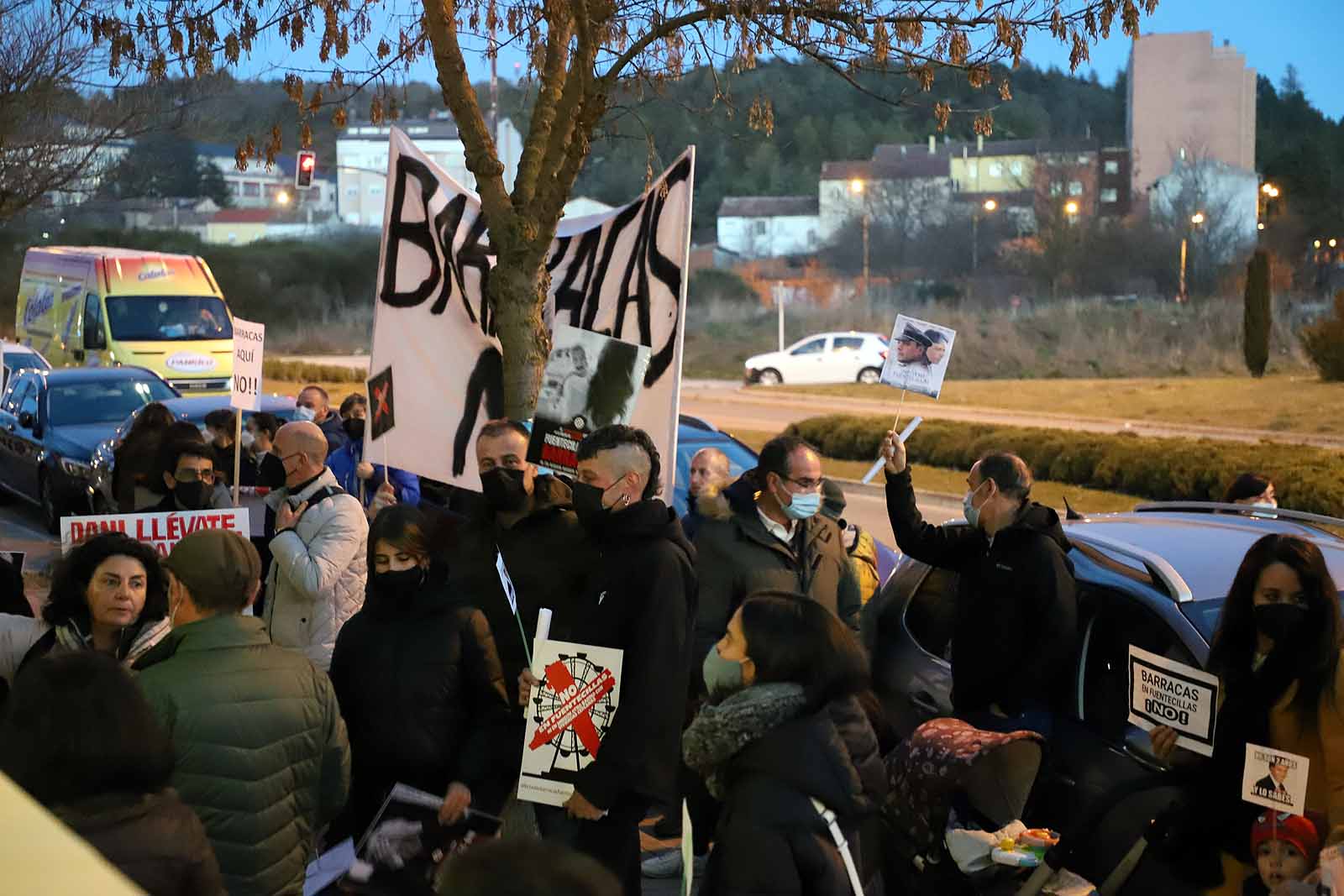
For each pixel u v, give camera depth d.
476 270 6.29
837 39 6.48
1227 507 5.71
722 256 91.50
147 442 6.23
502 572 4.02
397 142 6.36
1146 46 85.75
